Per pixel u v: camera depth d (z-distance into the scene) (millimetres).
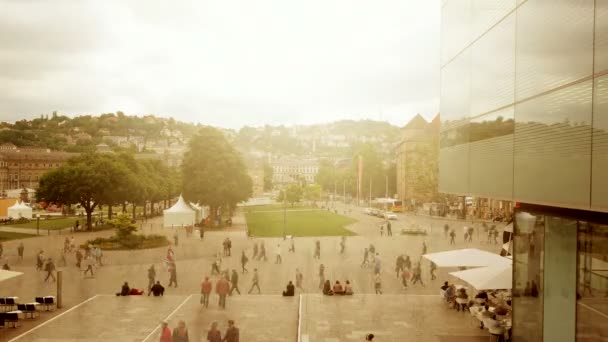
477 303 25141
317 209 126625
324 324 23031
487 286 20188
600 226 10914
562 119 11023
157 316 24672
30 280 34406
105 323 23406
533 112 12383
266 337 21219
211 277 35625
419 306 26703
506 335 20078
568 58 10766
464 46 17641
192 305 27062
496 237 55781
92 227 73188
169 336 17922
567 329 12344
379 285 30359
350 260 42938
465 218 84812
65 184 71250
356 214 105750
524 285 14625
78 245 52875
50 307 26625
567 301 12289
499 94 14570
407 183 116750
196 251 48312
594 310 11148
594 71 9844
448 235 61000
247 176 84875
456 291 26906
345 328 22375
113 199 74688
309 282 33812
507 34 13969
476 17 16469
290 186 135875
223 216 95000
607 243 10633
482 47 15883
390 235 61969
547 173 11672
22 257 44500
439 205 97812
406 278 34031
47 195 72625
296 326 22938
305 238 59250
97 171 72875
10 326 22984
